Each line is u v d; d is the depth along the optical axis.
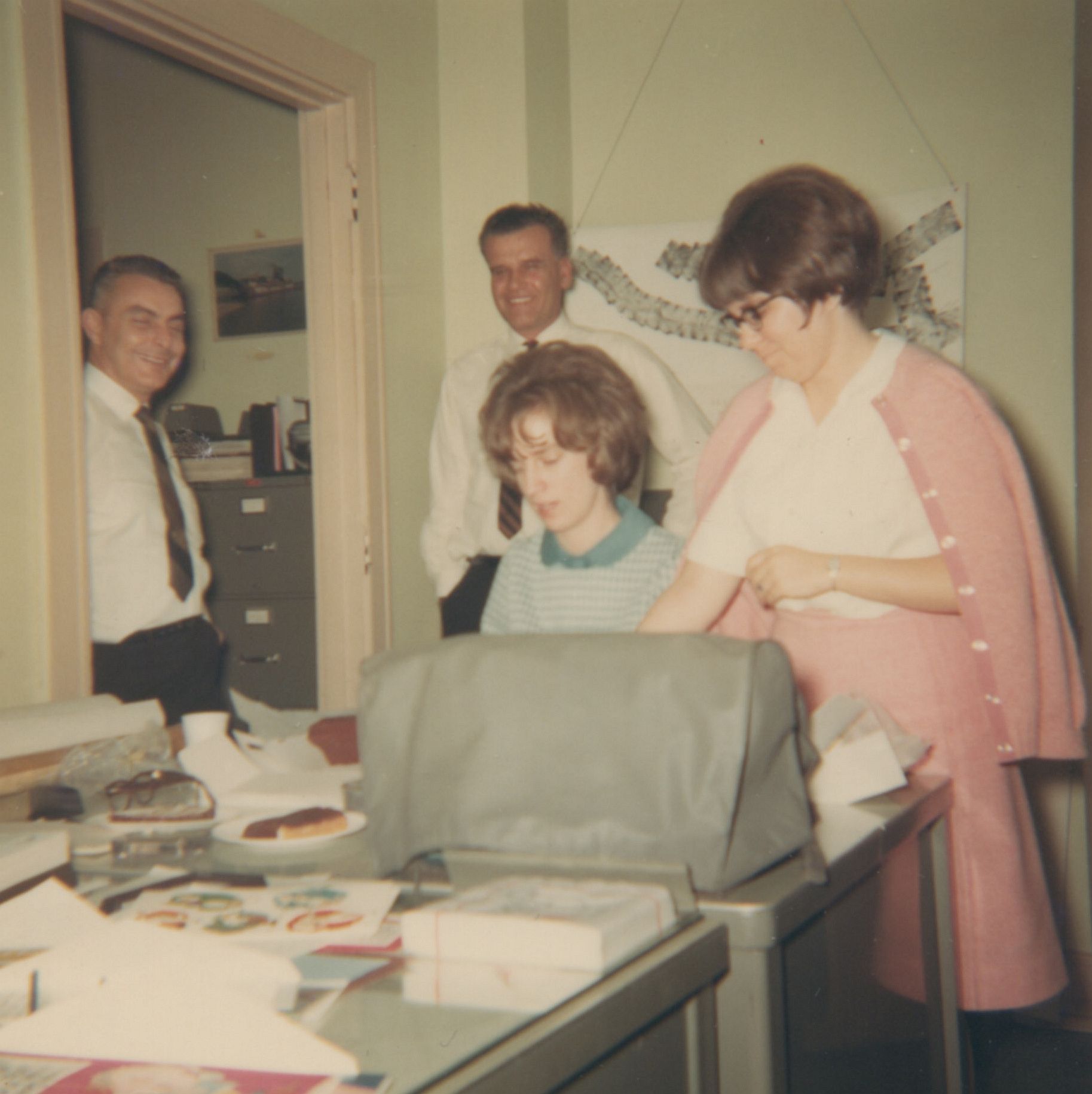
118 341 2.86
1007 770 1.36
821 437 1.37
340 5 3.05
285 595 3.59
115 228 4.30
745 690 0.86
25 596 2.16
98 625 2.73
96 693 2.69
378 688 0.96
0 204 2.12
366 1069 0.59
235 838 1.07
